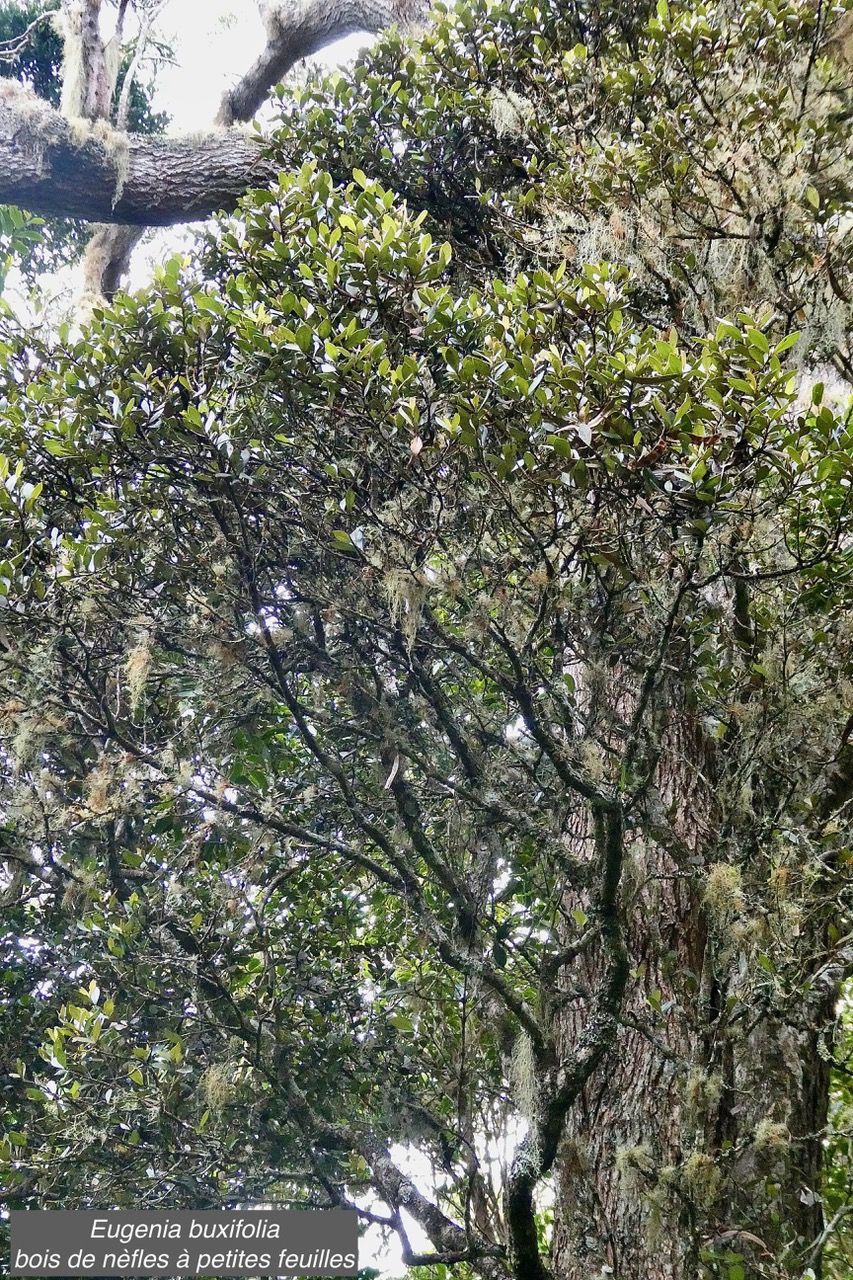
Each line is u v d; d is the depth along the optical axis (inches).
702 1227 111.4
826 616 125.3
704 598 132.6
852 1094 160.6
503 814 129.0
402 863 130.1
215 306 126.5
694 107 159.2
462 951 123.8
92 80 218.4
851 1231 114.8
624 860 125.6
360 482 123.3
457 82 189.5
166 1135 128.0
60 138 198.4
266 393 123.1
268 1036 136.3
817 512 115.6
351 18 247.4
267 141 195.9
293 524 128.3
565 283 127.2
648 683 113.3
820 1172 126.1
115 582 131.0
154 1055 126.4
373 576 121.6
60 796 141.2
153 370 130.1
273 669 125.3
